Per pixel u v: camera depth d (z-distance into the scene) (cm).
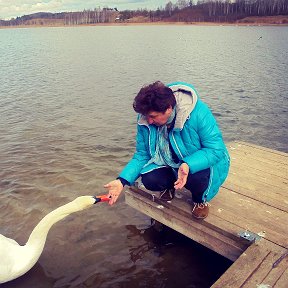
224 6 16688
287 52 3538
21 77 2195
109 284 427
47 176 725
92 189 670
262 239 386
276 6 14375
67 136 991
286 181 516
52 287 425
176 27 13325
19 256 426
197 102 382
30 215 580
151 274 441
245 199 470
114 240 508
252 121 1148
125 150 877
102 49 4491
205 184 402
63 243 502
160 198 475
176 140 393
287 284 322
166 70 2450
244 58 3116
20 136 995
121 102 1439
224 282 326
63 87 1816
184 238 510
